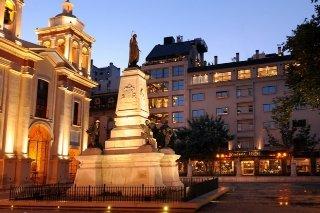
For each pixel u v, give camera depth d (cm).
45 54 3831
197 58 7562
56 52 3931
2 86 3281
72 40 4497
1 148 3206
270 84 6338
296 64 2675
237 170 5634
